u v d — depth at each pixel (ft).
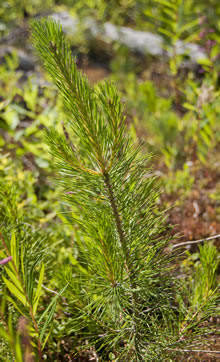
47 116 4.02
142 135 4.76
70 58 1.90
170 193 3.81
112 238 2.04
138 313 2.30
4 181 3.10
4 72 5.25
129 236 2.25
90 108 1.96
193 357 2.49
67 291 2.36
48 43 1.87
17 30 7.49
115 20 8.38
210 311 2.34
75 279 2.38
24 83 5.83
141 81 6.51
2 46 6.99
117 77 6.41
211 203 3.84
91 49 7.38
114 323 2.38
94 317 2.38
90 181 2.15
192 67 6.42
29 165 4.18
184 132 4.86
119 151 2.14
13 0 8.21
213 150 4.51
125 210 2.23
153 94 5.11
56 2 9.16
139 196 2.25
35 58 6.41
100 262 2.11
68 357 2.59
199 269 2.52
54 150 2.06
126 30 8.00
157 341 2.35
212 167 4.29
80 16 8.29
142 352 2.32
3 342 2.21
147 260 2.33
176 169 4.41
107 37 7.68
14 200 2.56
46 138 2.05
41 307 2.56
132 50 7.39
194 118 4.47
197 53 6.49
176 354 2.34
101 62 7.26
